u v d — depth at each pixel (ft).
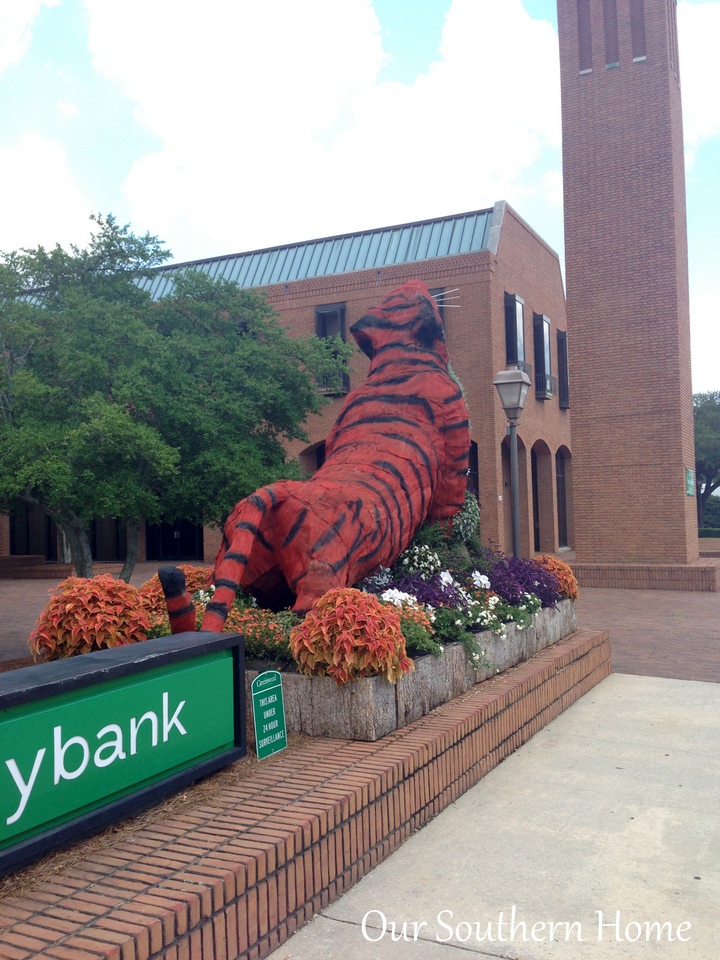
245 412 35.19
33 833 10.12
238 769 14.10
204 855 10.76
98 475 31.53
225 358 35.86
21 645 36.76
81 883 10.02
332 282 79.25
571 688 24.88
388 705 16.34
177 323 37.88
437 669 18.42
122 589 17.44
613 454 57.62
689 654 32.76
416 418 24.97
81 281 37.27
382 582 22.91
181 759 12.72
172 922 9.25
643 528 56.95
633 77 56.85
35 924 9.04
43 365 34.35
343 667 15.67
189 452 34.65
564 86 58.80
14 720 9.92
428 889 12.75
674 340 55.88
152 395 32.14
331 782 13.46
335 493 20.61
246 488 33.60
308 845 11.78
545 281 90.02
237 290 38.99
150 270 38.47
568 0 58.85
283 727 15.23
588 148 58.13
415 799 14.94
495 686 20.31
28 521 96.68
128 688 11.68
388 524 21.86
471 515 28.43
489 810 16.03
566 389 95.20
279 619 18.66
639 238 56.70
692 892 12.71
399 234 82.58
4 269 33.58
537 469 91.20
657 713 23.49
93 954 8.39
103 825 11.35
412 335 26.58
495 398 73.87
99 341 32.30
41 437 30.19
